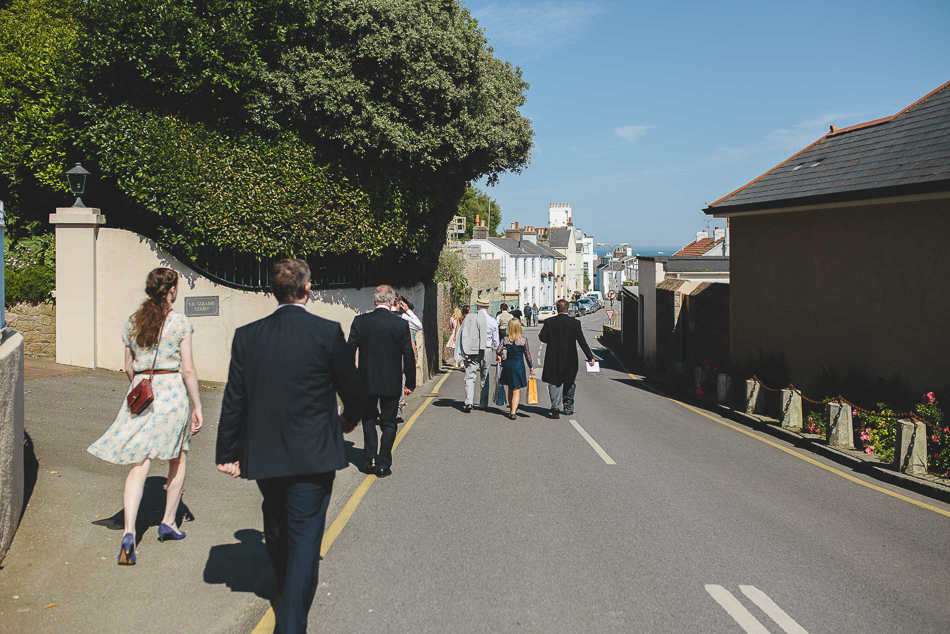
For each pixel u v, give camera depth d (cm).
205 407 1047
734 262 1634
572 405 1271
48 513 547
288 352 384
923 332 1046
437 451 910
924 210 1043
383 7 1346
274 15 1293
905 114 1313
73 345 1089
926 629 422
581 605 446
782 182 1434
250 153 1242
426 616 427
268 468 375
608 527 609
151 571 471
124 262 1109
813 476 833
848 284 1218
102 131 1125
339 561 520
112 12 1145
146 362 495
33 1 1482
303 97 1302
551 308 6556
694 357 1911
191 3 1217
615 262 8756
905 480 785
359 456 872
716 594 467
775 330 1455
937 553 561
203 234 1164
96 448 469
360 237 1445
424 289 2152
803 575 506
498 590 468
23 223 1327
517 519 626
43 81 1279
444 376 2139
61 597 424
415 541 565
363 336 766
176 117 1198
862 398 1074
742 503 699
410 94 1410
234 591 446
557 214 10069
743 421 1245
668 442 1022
